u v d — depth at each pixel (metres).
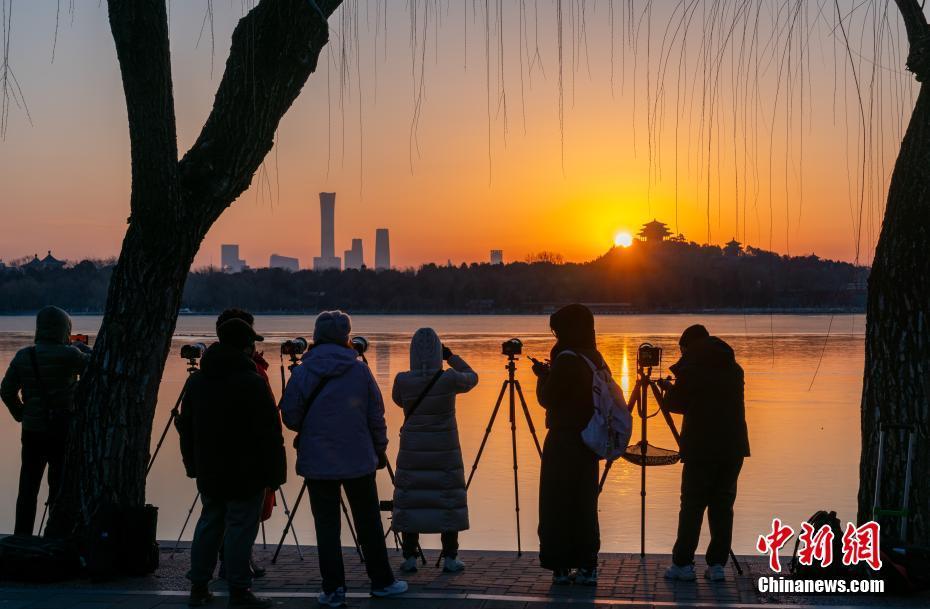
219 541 5.99
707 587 6.32
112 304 6.90
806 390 30.94
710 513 6.58
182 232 6.80
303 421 6.02
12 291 169.12
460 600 5.91
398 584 6.11
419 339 6.89
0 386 7.52
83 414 6.89
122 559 6.61
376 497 6.12
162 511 12.85
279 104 6.93
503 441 18.88
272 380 30.45
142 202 6.69
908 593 6.03
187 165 6.81
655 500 13.52
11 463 16.28
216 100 6.91
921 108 6.60
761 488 14.52
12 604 5.89
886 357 6.75
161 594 6.16
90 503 6.80
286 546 8.31
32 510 7.52
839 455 17.75
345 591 6.08
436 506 6.80
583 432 6.27
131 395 6.87
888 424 6.56
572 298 185.75
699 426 6.46
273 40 6.80
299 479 14.94
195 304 181.88
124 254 6.89
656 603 5.77
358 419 6.03
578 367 6.32
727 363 6.52
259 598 5.86
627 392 26.59
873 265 6.87
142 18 6.40
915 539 6.55
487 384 31.75
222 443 5.77
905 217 6.66
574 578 6.39
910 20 6.52
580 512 6.31
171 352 53.59
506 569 7.02
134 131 6.59
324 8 6.87
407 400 6.86
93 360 6.93
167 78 6.57
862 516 6.90
